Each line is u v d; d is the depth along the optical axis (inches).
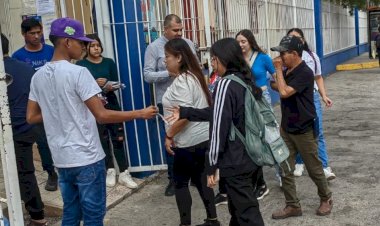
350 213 194.2
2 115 116.6
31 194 181.3
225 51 143.7
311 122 182.9
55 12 249.4
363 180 233.5
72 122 133.5
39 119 143.3
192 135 167.5
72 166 133.9
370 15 966.4
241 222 144.6
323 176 189.9
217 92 140.6
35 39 209.8
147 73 222.1
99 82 210.2
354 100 477.1
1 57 116.0
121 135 230.8
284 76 184.7
